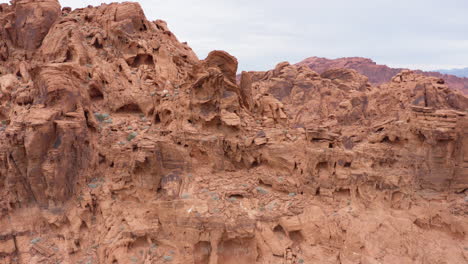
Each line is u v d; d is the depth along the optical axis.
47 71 17.03
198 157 18.52
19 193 15.56
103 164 17.89
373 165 19.47
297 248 15.47
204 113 19.02
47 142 15.50
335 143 18.20
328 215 16.55
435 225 17.28
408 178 18.77
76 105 17.42
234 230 14.15
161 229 15.16
